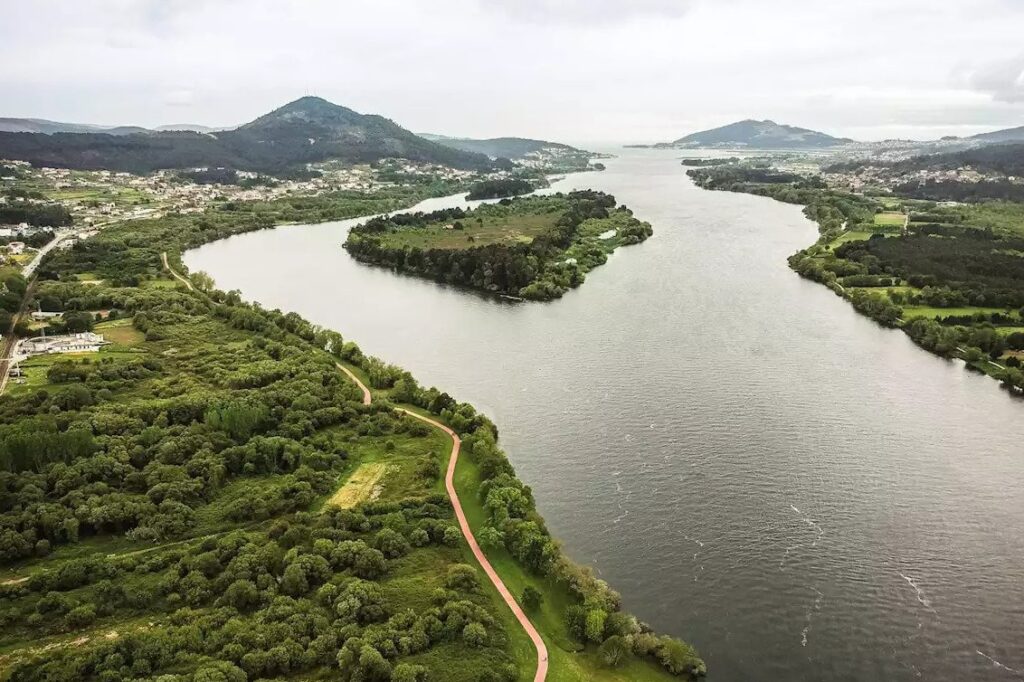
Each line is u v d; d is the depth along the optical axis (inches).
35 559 5255.9
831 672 4635.8
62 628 4525.1
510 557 5516.7
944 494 6643.7
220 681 3978.8
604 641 4653.1
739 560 5703.7
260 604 4788.4
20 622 4569.4
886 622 5078.7
